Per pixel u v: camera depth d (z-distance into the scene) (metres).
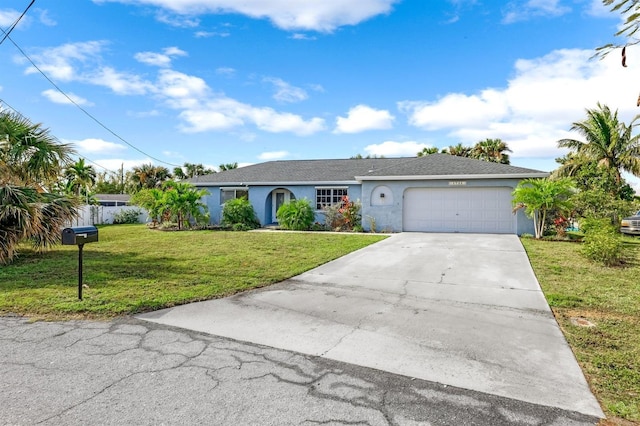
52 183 10.24
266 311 5.16
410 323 4.66
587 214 13.09
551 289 6.25
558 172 23.44
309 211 17.75
